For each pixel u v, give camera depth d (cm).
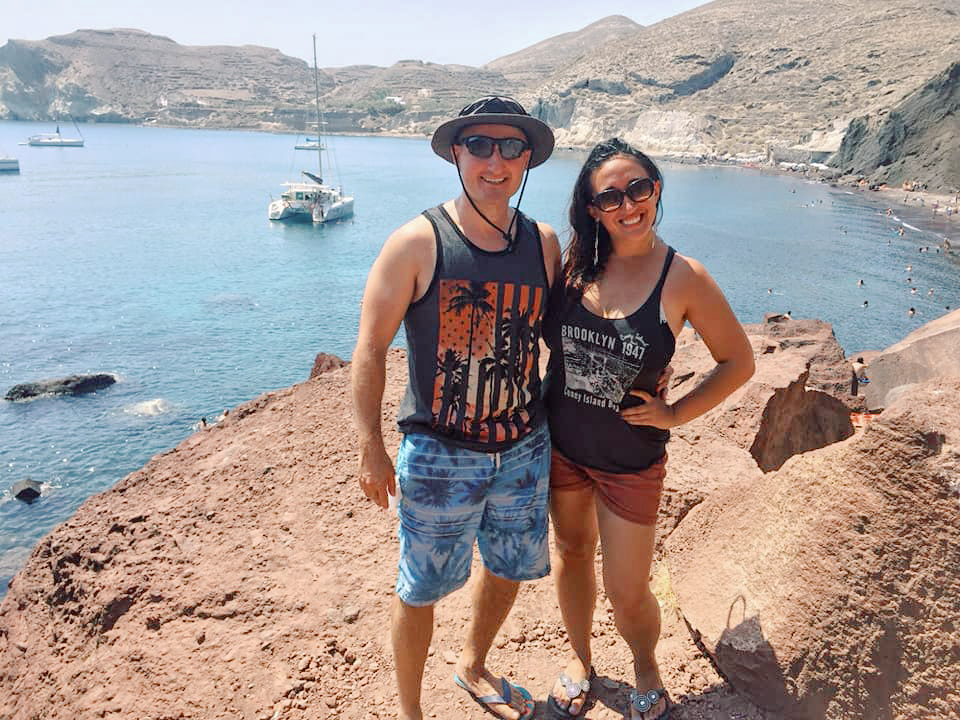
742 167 14438
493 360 260
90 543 435
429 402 264
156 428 2478
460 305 254
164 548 425
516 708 302
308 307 4225
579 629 310
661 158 15938
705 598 334
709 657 325
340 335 3688
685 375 708
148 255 5747
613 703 308
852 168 11250
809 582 289
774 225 7231
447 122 256
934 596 260
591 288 270
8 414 2545
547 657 337
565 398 282
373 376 257
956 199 8450
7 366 3077
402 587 272
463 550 273
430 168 16088
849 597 276
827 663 277
